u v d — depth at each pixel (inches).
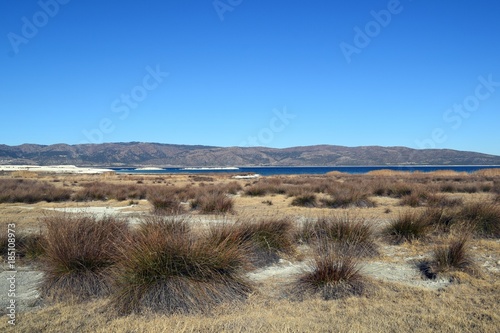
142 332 214.2
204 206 722.8
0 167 5039.4
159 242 268.1
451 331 212.4
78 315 240.4
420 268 337.1
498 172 2465.6
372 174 2957.7
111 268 281.3
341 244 386.6
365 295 272.5
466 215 476.7
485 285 286.5
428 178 2084.2
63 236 293.7
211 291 261.0
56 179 2586.1
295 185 1488.7
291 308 251.3
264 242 366.9
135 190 1278.3
